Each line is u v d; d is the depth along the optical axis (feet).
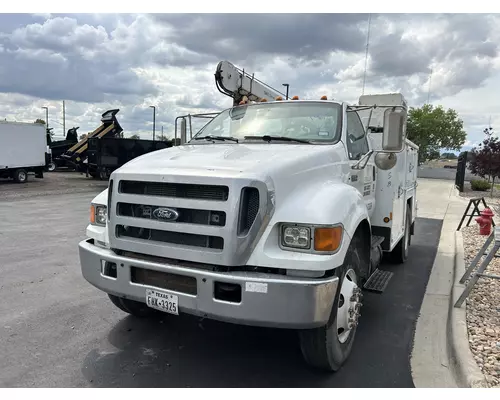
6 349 12.34
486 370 10.89
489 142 67.67
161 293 10.21
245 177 9.44
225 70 25.55
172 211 10.02
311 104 14.82
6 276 19.34
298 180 10.53
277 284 9.03
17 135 73.20
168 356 12.10
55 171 106.42
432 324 14.84
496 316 14.52
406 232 23.52
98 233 11.96
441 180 101.81
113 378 10.89
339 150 13.03
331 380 10.94
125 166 11.46
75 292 17.31
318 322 9.33
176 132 17.74
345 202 10.70
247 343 13.00
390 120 12.79
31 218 36.73
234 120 15.52
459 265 21.43
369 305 16.74
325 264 9.36
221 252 9.43
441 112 171.53
